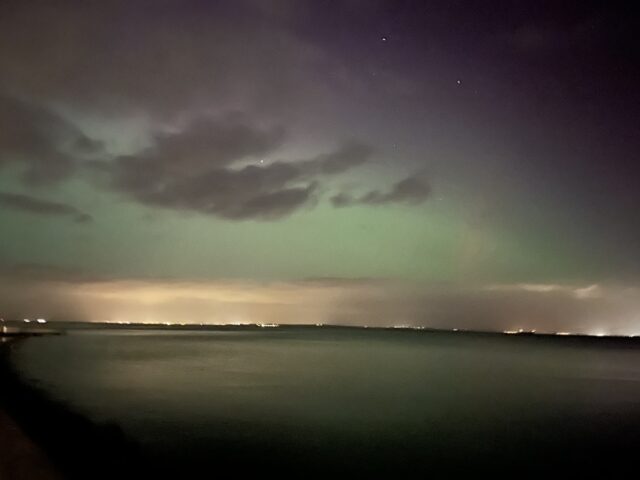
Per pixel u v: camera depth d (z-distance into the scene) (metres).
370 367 76.06
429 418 33.62
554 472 22.16
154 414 32.53
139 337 166.62
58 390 41.19
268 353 107.12
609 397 46.47
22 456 14.06
